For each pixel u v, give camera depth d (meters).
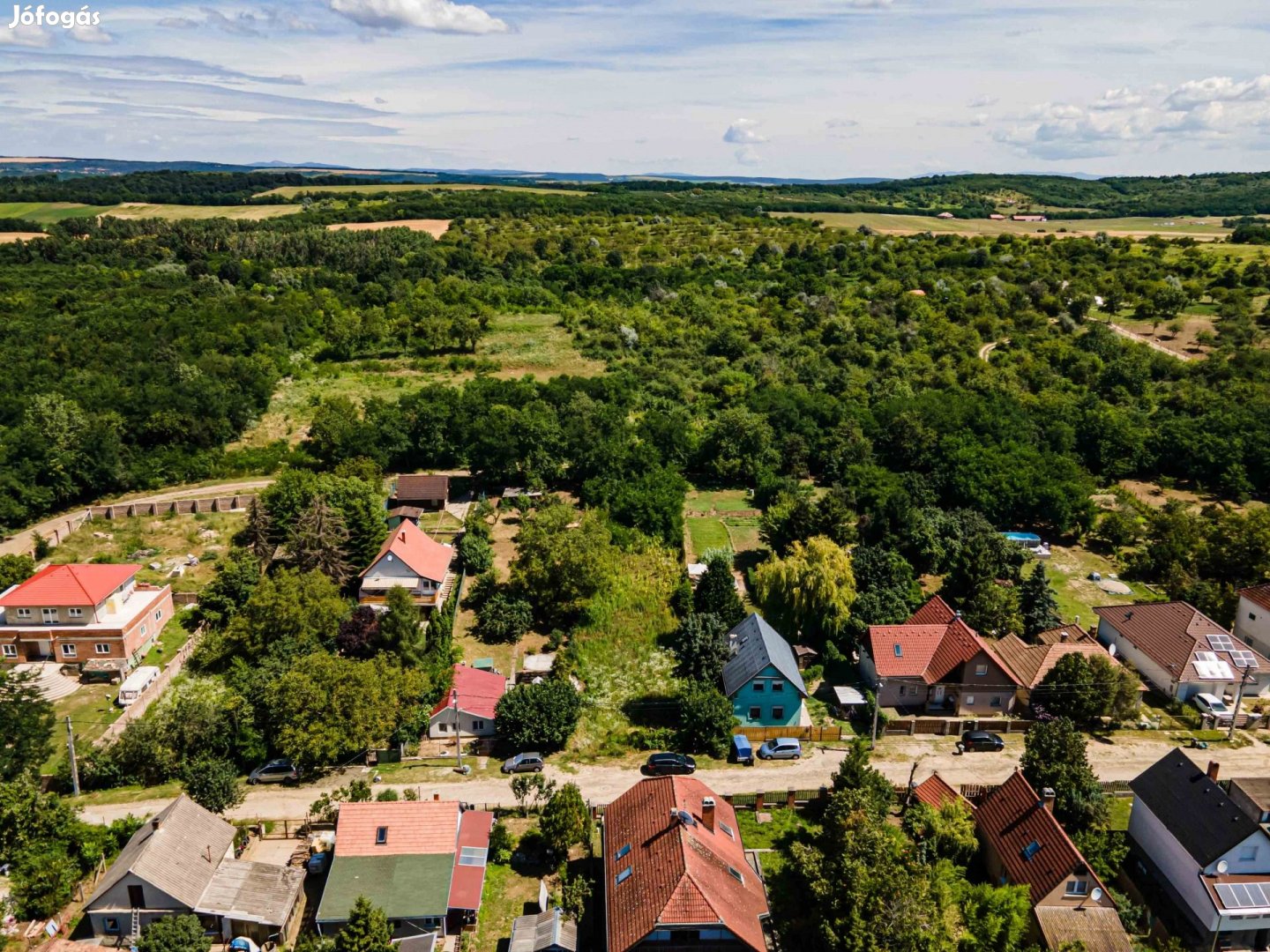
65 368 119.00
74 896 48.69
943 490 100.12
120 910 45.47
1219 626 72.19
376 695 61.00
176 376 117.19
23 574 81.38
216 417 112.50
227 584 78.31
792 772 60.62
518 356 142.25
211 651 72.44
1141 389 128.12
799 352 144.75
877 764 61.28
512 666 73.50
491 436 104.81
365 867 47.75
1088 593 85.69
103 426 103.31
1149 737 65.06
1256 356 132.38
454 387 129.25
